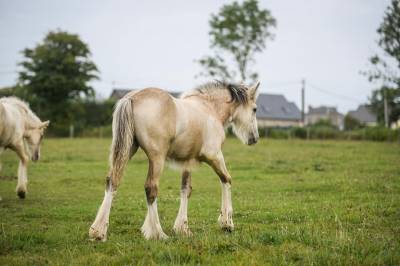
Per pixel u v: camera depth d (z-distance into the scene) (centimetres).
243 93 923
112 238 721
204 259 575
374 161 2056
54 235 731
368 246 605
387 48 3503
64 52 6366
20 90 6094
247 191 1298
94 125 6100
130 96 722
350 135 4559
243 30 6175
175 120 734
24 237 706
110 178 690
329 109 10962
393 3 3469
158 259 579
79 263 572
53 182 1496
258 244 635
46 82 6000
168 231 802
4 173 1711
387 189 1220
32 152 1401
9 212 981
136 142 731
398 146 3262
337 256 567
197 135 773
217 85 901
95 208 1029
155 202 720
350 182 1341
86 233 755
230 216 799
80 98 6281
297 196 1178
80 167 1945
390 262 554
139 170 1862
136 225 858
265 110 8625
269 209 994
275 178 1580
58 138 4669
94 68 6481
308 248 611
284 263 550
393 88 3562
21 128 1220
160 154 716
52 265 564
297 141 4081
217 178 1623
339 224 781
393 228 761
